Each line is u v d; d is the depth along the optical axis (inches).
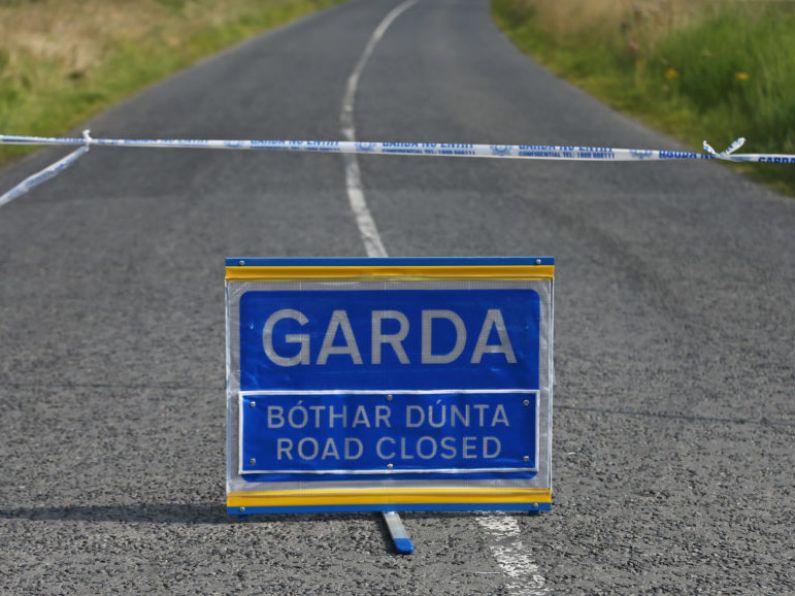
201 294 909.2
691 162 1531.7
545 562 457.4
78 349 768.3
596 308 862.5
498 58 2952.8
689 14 2353.6
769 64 1833.2
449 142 1651.1
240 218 1195.3
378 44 3361.2
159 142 630.5
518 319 511.5
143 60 2696.9
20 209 1262.3
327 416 506.6
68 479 546.6
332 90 2258.9
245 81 2425.0
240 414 502.6
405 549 466.3
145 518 502.6
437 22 4279.0
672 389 683.4
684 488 535.8
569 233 1123.9
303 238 1095.0
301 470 506.6
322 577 443.5
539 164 1523.1
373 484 510.3
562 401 660.1
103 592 430.3
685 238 1106.7
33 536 482.3
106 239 1111.6
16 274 982.4
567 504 518.6
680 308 866.8
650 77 2193.7
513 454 513.0
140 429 617.0
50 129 1808.6
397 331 507.8
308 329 504.7
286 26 4062.5
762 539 479.8
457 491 511.5
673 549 469.7
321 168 1483.8
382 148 627.8
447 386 510.6
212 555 464.4
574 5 3312.0
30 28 2719.0
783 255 1042.7
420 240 1083.3
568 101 2103.8
